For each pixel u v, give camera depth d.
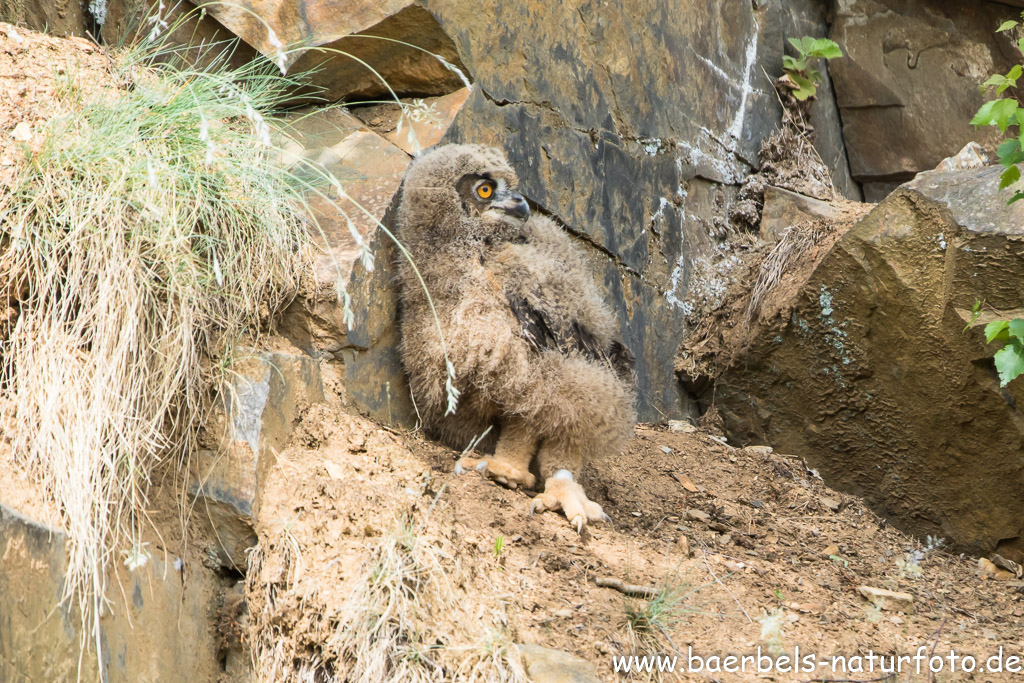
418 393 12.20
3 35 11.80
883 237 14.80
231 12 13.30
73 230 10.05
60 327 9.85
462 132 13.58
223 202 10.95
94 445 9.34
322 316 11.27
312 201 12.38
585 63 15.98
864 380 15.54
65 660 8.57
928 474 15.49
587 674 8.84
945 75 21.95
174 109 11.22
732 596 10.99
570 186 15.44
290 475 9.96
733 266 18.20
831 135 22.27
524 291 11.45
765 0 20.80
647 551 11.57
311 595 9.03
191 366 10.05
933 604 12.41
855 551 13.29
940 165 18.91
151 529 9.67
